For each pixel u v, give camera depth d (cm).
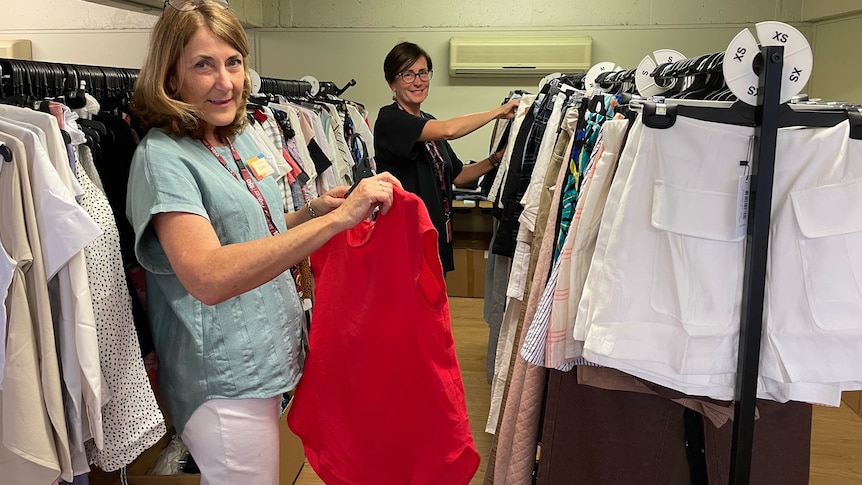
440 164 304
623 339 122
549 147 199
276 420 153
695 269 119
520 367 176
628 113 135
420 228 136
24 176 125
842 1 445
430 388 142
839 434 287
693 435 163
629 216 121
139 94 142
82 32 534
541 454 167
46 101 140
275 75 547
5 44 530
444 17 529
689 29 510
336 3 536
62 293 131
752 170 114
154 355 167
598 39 520
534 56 507
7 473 136
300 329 160
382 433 151
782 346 119
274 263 122
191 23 136
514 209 231
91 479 195
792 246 116
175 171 132
